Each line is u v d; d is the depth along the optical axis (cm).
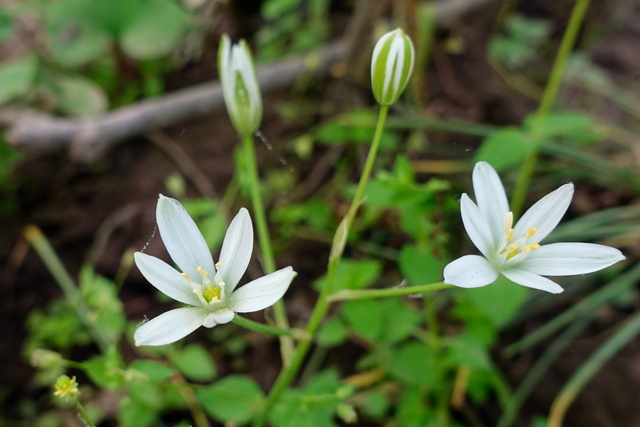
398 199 35
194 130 47
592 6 61
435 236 37
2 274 43
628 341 42
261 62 52
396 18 47
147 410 37
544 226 31
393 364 38
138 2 47
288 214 43
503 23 58
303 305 42
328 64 51
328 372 37
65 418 40
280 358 41
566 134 46
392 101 32
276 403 35
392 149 46
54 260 43
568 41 39
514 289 36
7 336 41
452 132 49
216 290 30
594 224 43
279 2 51
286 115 49
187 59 51
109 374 33
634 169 48
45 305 42
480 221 31
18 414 40
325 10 55
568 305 43
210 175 45
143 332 29
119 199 45
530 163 41
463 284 30
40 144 45
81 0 47
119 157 46
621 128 52
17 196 45
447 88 53
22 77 45
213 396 35
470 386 40
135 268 43
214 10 50
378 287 43
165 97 47
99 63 51
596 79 56
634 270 43
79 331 41
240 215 30
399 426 39
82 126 45
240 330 42
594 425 40
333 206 44
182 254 30
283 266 43
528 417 41
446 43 55
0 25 47
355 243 44
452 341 38
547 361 41
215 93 48
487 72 54
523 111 52
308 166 47
